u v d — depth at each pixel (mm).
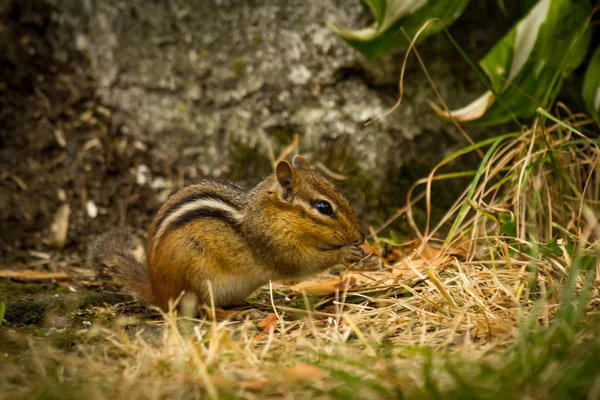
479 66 13367
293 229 9898
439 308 8641
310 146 13359
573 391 5957
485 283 9336
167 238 9555
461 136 13289
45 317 9797
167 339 8195
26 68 14648
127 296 10844
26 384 7133
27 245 13000
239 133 13711
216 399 6383
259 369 7172
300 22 13312
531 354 6746
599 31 13125
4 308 9180
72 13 14734
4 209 13242
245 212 9875
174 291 9586
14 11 14852
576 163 11461
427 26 11398
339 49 13148
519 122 12062
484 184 10984
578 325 7441
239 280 9914
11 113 14320
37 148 14070
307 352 7660
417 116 13211
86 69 14688
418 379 6574
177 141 13977
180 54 13930
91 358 7715
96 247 10672
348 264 10367
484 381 6273
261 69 13570
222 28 13703
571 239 10266
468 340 7715
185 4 13828
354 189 13125
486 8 13336
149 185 13867
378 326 8656
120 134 14266
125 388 6754
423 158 13227
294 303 10367
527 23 10883
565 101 13297
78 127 14320
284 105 13492
